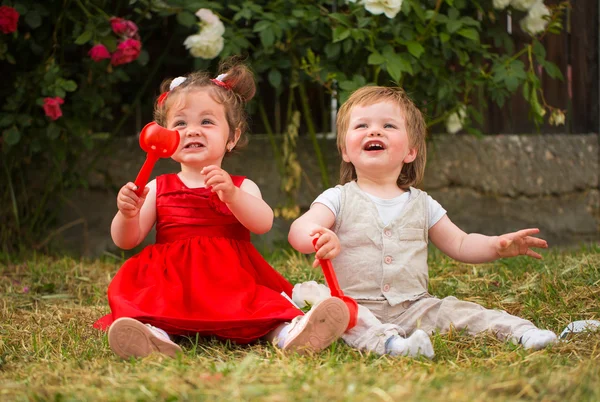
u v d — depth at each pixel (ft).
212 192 8.11
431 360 6.65
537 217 15.25
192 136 8.13
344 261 7.96
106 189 14.38
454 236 8.38
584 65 15.46
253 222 7.98
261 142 14.52
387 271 7.85
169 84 9.38
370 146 8.14
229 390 5.13
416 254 8.08
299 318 7.22
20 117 12.82
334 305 6.77
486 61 14.57
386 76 13.48
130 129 14.74
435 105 13.69
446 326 7.73
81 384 5.60
